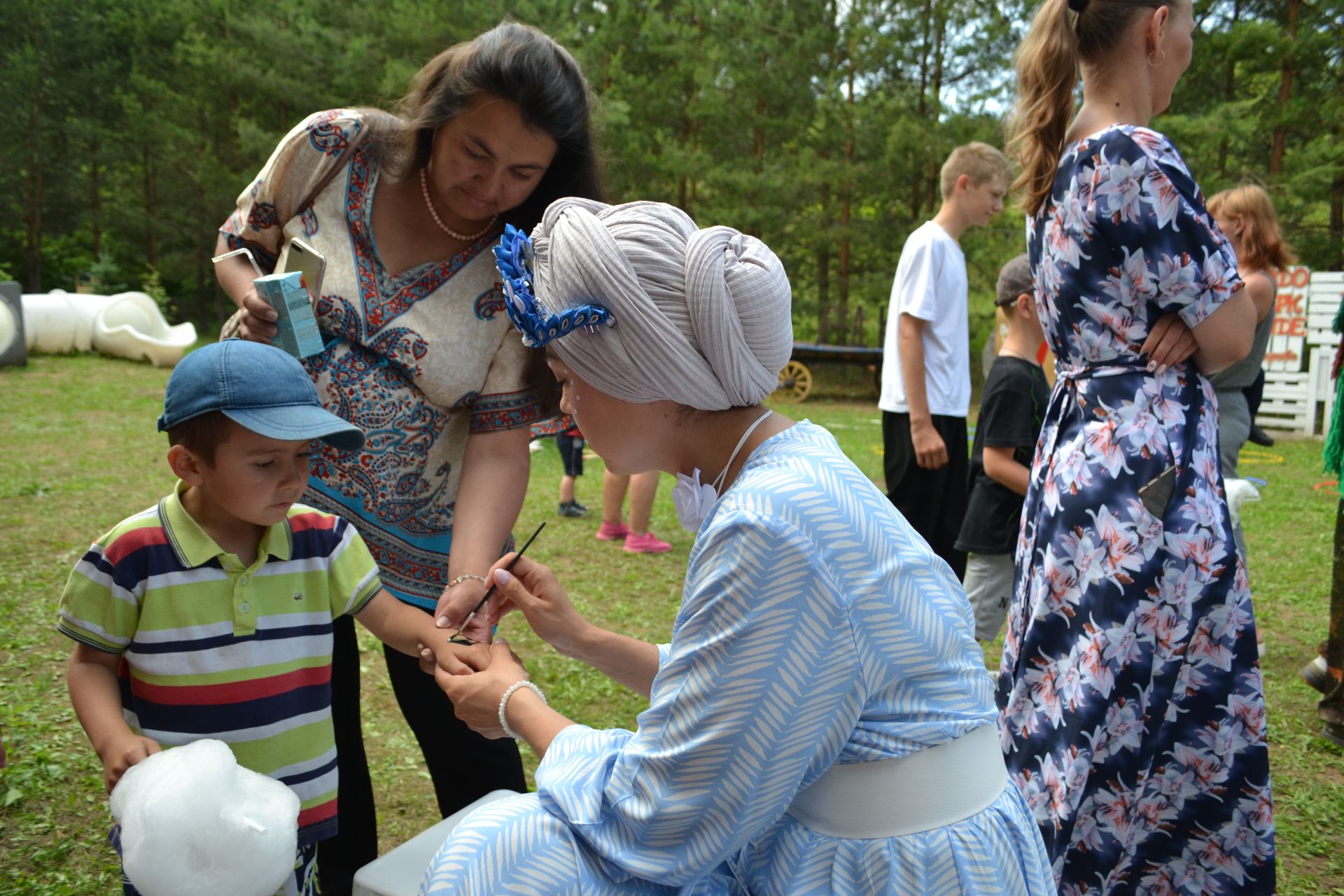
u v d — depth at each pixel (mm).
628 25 20781
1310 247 17328
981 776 1547
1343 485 3752
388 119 2238
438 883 1542
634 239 1494
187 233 27516
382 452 2268
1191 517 2281
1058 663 2350
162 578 1915
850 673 1436
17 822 2928
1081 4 2400
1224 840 2367
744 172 19609
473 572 2143
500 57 2027
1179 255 2230
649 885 1561
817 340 22438
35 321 15961
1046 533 2398
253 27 21672
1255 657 2322
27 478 7660
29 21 27469
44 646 4297
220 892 1678
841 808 1513
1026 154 2506
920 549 1546
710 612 1448
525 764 3598
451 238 2287
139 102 27078
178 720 1943
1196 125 15922
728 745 1433
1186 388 2330
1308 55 16484
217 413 1834
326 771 2092
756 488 1474
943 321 4418
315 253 2162
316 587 2066
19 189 28016
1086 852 2305
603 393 1571
